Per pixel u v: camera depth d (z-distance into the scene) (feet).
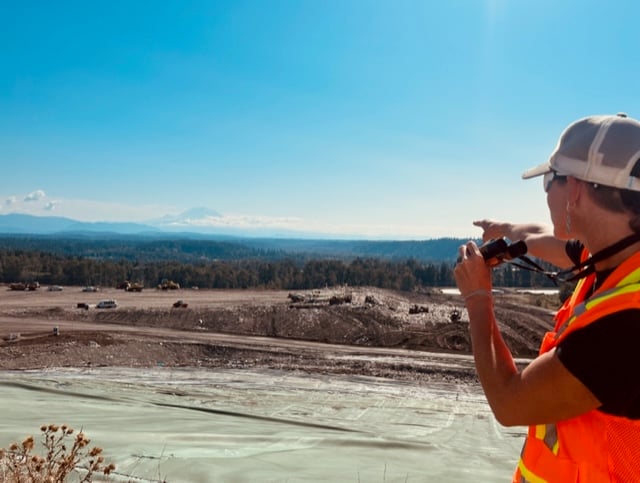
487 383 4.26
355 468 16.62
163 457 15.62
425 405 49.90
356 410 42.29
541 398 3.91
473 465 19.07
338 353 104.22
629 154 4.03
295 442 19.90
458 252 5.00
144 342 99.04
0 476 8.65
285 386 64.13
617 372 3.65
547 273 4.75
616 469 3.82
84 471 12.55
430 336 122.31
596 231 4.27
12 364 83.25
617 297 3.76
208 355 98.17
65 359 87.25
